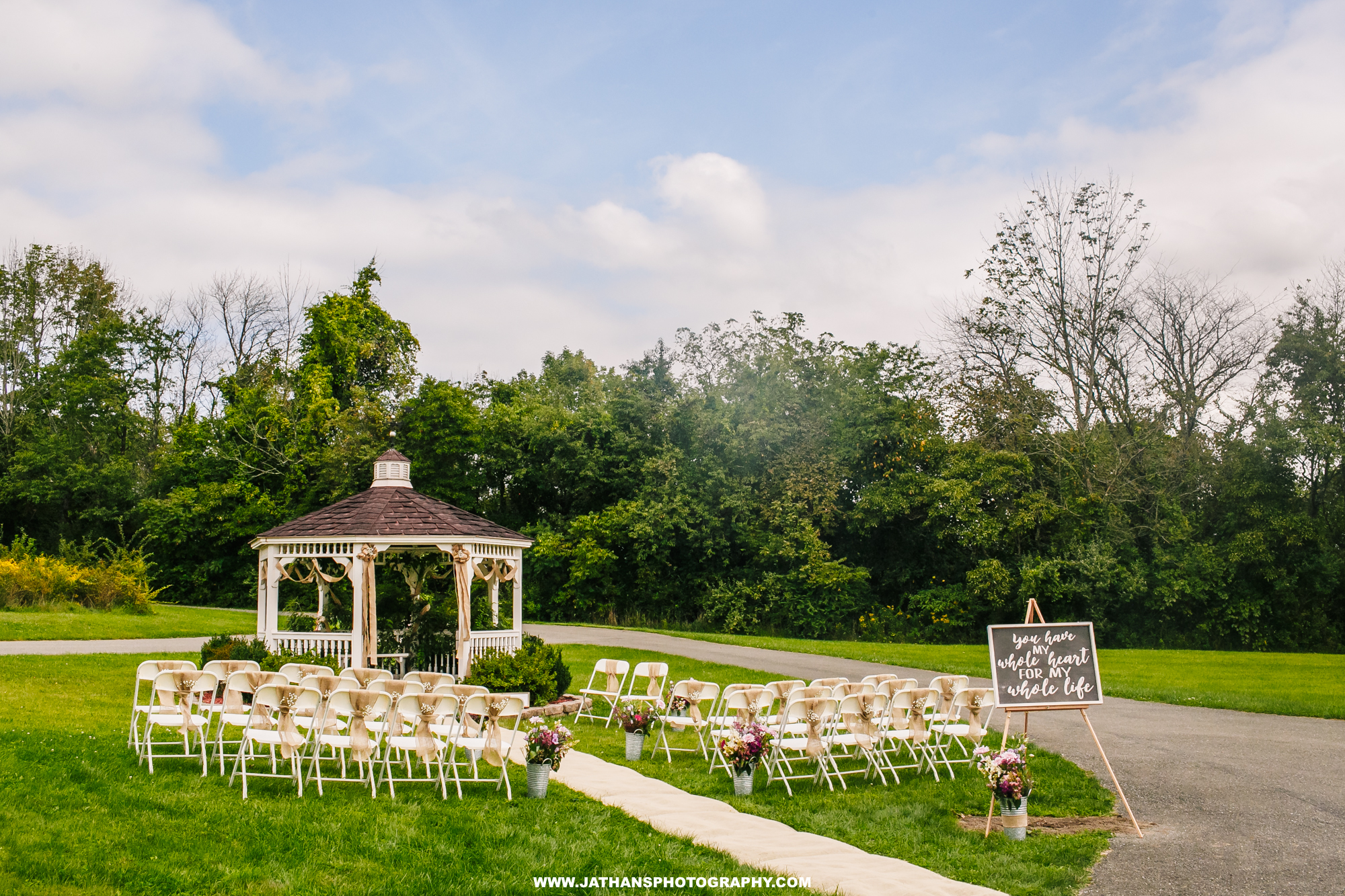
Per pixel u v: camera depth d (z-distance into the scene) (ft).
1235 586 104.94
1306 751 36.27
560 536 122.52
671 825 25.86
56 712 39.78
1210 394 112.57
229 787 28.25
